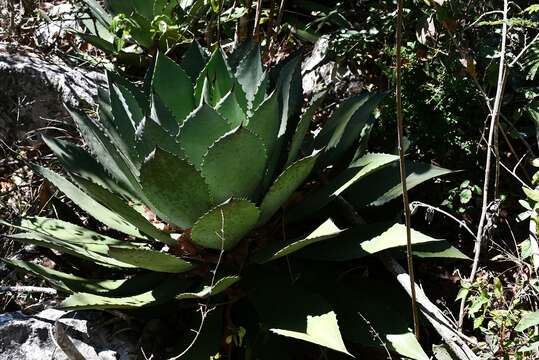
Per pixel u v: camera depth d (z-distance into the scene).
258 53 1.79
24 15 2.51
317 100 1.61
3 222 1.69
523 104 2.01
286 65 1.78
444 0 1.64
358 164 1.71
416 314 1.49
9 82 2.22
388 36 2.15
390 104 2.00
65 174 2.09
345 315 1.61
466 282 1.60
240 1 2.42
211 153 1.51
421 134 1.96
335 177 1.82
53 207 1.92
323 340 1.44
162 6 2.33
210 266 1.68
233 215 1.51
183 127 1.55
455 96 1.93
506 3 1.69
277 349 1.61
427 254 1.66
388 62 2.17
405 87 1.98
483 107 1.95
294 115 1.85
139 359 1.63
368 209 1.83
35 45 2.42
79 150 1.81
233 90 1.61
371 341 1.56
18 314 1.68
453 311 1.76
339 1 2.47
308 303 1.54
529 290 1.66
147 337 1.67
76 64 2.38
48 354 1.61
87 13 2.53
